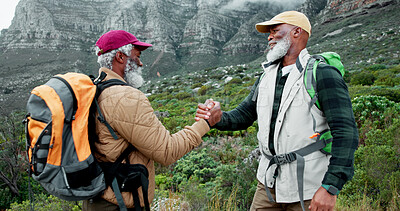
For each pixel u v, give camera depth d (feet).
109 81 4.72
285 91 5.42
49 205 13.96
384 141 14.21
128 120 4.35
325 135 5.16
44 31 600.39
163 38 624.18
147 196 4.61
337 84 4.92
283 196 5.39
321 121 5.16
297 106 5.26
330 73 5.00
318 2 570.87
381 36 232.32
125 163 4.57
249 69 217.56
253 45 608.60
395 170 11.60
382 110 21.65
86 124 4.25
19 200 21.42
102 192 4.47
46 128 3.98
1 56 554.46
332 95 4.86
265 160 5.93
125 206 4.44
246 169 14.02
